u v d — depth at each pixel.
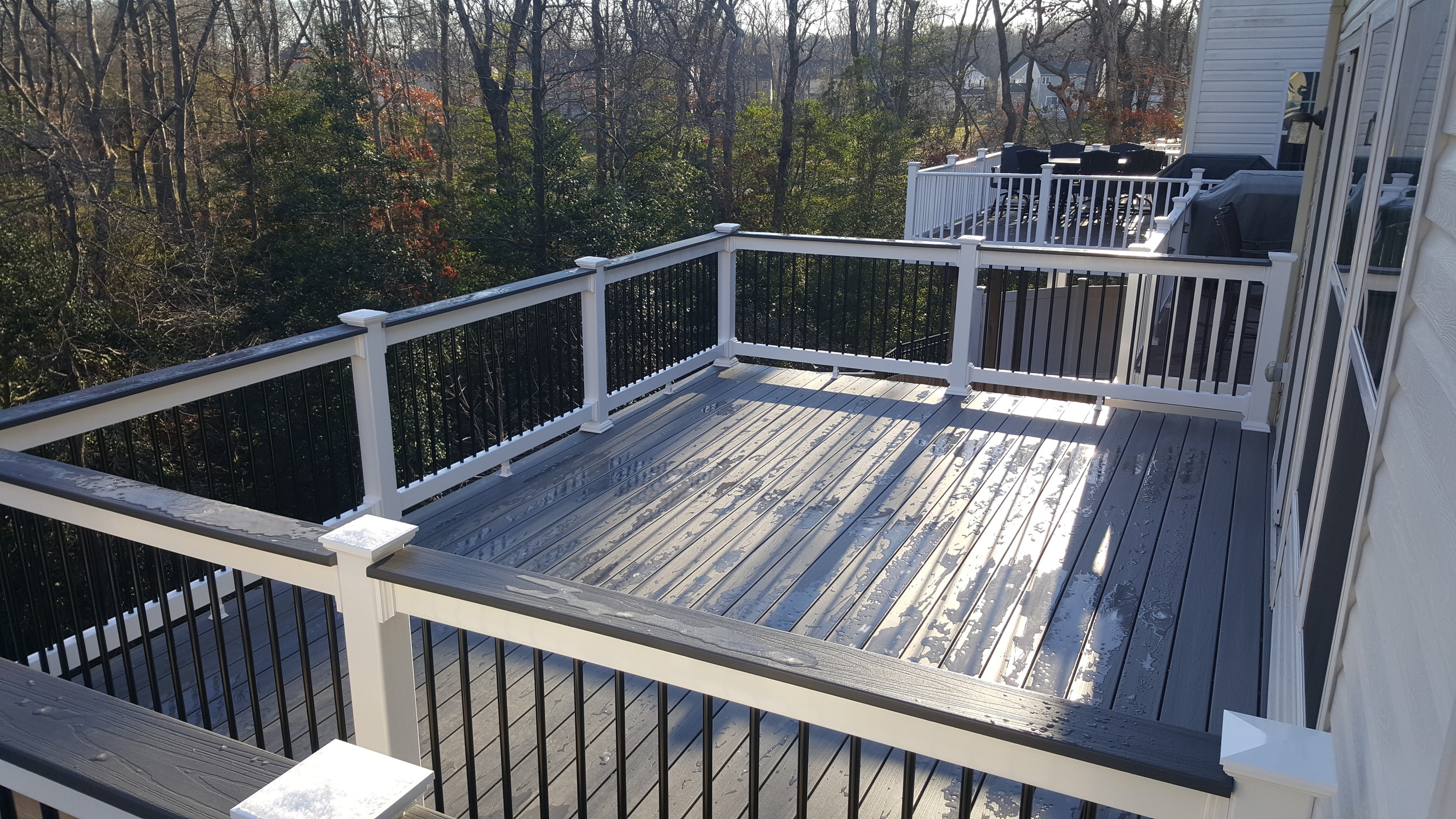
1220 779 1.06
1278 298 4.95
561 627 1.52
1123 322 5.46
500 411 4.52
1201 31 12.16
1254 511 4.11
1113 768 1.11
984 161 13.63
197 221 20.64
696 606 3.34
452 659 2.99
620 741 1.55
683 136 27.75
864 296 18.94
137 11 19.89
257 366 3.27
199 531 1.75
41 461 2.07
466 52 25.67
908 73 34.41
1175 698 2.82
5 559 2.58
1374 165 2.22
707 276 6.26
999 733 1.16
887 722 1.27
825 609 3.32
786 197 31.91
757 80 32.12
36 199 17.66
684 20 26.69
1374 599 1.31
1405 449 1.24
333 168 21.70
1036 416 5.42
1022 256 5.50
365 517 1.73
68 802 1.22
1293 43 11.70
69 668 2.93
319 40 23.91
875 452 4.86
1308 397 3.25
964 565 3.63
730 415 5.46
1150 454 4.81
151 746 1.21
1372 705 1.18
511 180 23.73
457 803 2.37
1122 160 13.18
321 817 0.95
